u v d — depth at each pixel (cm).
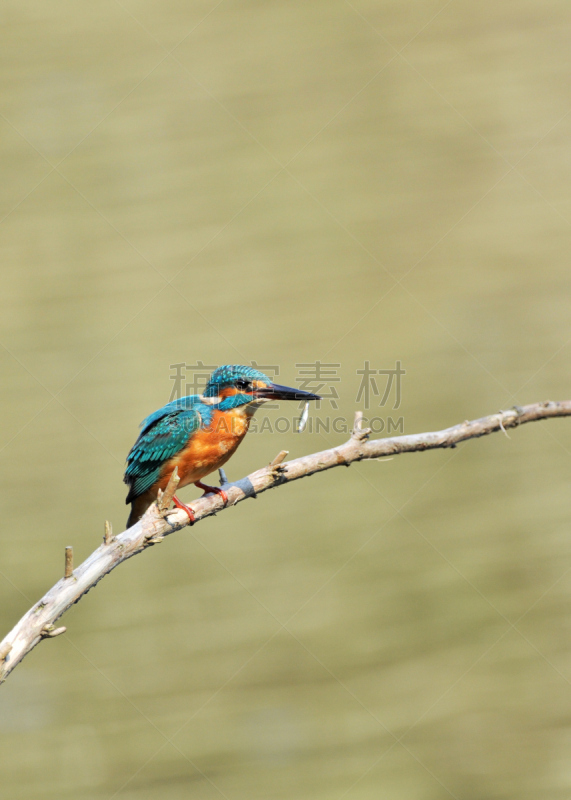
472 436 794
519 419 796
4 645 549
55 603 584
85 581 610
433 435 791
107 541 647
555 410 805
